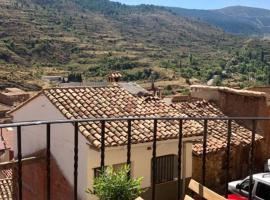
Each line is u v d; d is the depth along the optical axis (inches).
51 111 687.7
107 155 593.6
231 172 763.4
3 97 2490.2
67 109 665.6
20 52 6737.2
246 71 6446.9
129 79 6067.9
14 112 786.8
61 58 7037.4
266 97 840.3
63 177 654.5
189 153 681.0
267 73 5689.0
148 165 640.4
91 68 6446.9
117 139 601.0
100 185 191.8
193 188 223.0
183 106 865.5
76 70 6343.5
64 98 697.0
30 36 7460.6
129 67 6761.8
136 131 639.1
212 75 6343.5
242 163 778.8
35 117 724.0
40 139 714.8
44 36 7765.8
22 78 5167.3
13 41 7037.4
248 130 840.9
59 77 5270.7
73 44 7716.5
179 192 215.2
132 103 753.6
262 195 536.4
